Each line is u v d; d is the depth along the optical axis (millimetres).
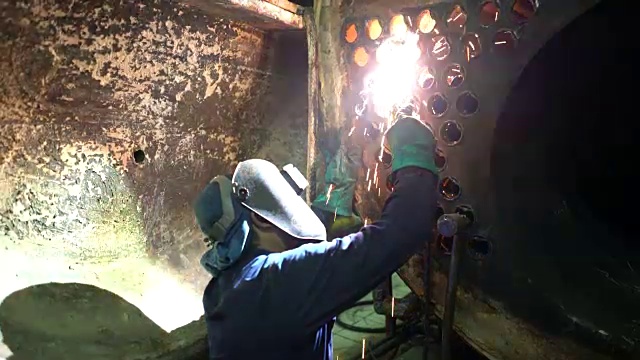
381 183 1794
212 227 1233
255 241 1238
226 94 2189
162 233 2117
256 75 2262
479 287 1653
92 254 1891
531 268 1609
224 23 2010
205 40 1993
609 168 1961
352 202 1851
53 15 1603
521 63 1481
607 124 1878
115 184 1953
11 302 1610
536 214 1710
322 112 1951
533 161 1701
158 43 1871
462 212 1636
